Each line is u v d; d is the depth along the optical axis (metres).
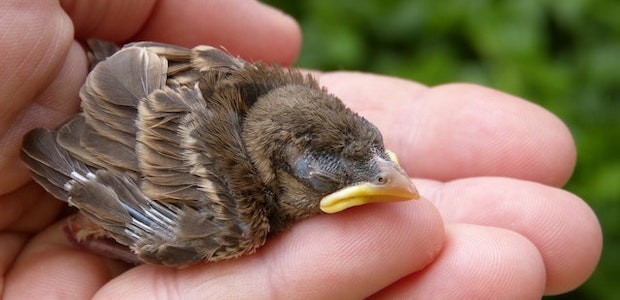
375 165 0.23
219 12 0.28
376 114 0.28
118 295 0.24
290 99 0.24
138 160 0.23
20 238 0.26
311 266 0.23
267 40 0.29
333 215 0.23
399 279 0.24
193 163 0.23
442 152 0.27
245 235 0.23
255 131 0.23
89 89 0.24
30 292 0.25
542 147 0.27
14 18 0.24
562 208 0.25
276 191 0.23
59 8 0.25
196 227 0.23
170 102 0.24
